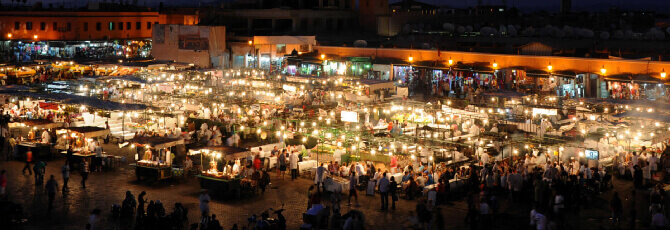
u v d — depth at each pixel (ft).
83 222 83.30
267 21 292.40
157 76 182.19
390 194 98.37
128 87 160.25
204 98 155.02
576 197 91.04
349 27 317.42
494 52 198.39
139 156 120.16
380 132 125.59
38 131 130.82
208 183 97.09
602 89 160.76
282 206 89.10
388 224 83.92
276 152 115.34
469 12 328.70
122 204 85.81
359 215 74.95
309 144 126.11
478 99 159.43
